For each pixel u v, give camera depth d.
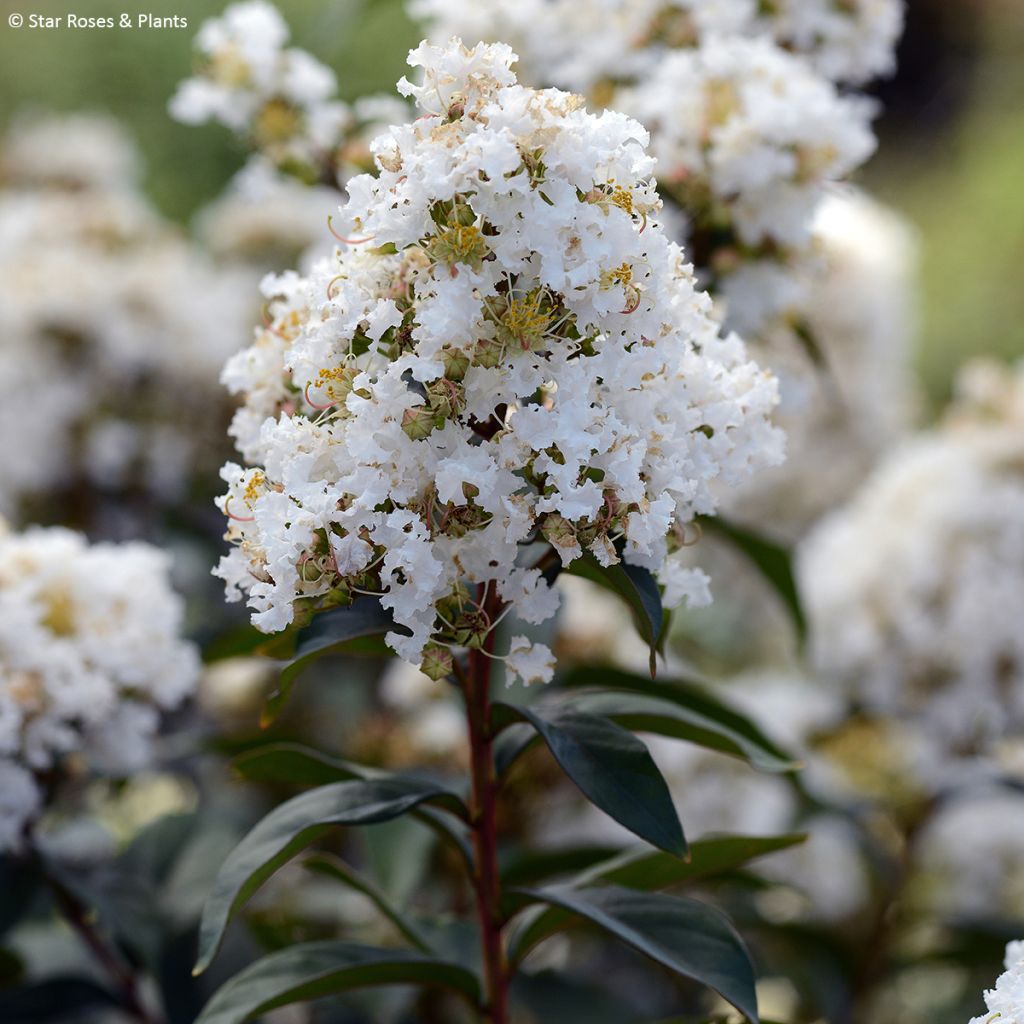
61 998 1.35
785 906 1.77
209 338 1.89
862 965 1.56
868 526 1.74
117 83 4.45
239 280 2.08
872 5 1.38
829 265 1.36
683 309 1.08
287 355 1.06
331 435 1.05
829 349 2.10
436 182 1.03
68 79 4.45
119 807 1.87
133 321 1.87
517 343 1.04
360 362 1.05
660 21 1.35
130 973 1.36
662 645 1.10
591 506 1.04
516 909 1.14
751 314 1.32
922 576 1.64
